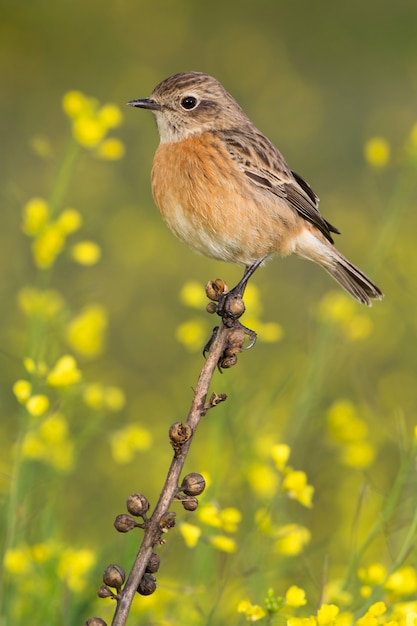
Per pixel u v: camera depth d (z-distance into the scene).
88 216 19.31
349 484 12.27
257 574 9.39
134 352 17.80
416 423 14.67
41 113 27.67
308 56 32.19
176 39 31.86
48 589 9.06
